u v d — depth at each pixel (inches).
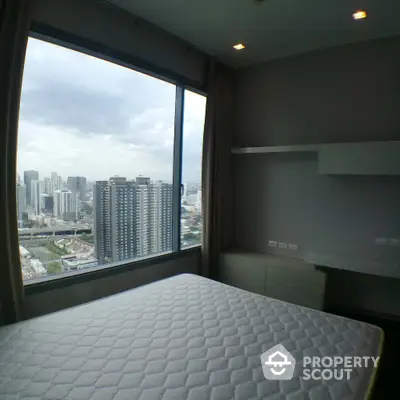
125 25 92.8
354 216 113.8
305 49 117.6
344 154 103.7
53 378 42.2
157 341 52.5
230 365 45.8
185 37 107.0
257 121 137.3
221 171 135.9
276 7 86.2
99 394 39.1
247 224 142.8
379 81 106.8
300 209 126.6
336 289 120.2
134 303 68.7
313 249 124.0
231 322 60.0
